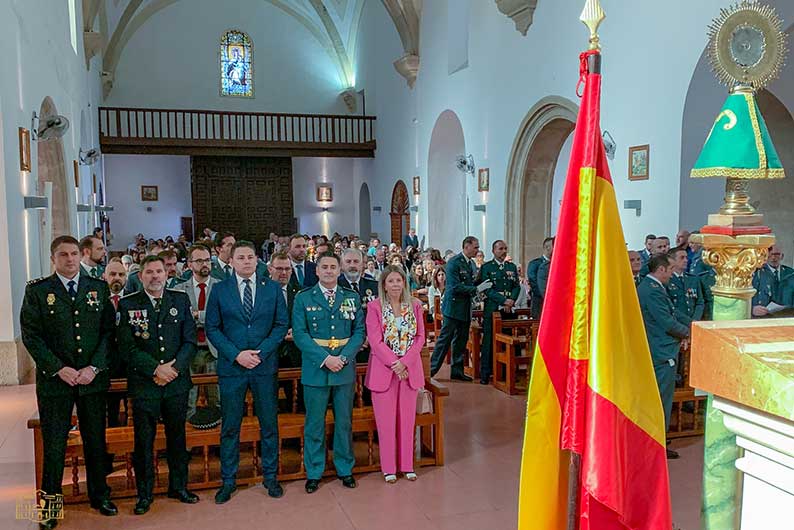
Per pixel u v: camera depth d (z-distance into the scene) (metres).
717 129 2.02
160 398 3.92
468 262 7.13
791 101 7.46
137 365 3.84
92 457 3.88
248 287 4.20
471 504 4.06
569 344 1.86
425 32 15.66
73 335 3.72
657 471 1.78
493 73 12.13
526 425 1.90
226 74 20.41
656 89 7.73
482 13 12.53
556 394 1.87
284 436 4.51
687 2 7.20
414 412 4.48
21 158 7.36
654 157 7.80
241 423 4.22
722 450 1.54
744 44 2.05
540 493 1.87
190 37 20.00
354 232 22.09
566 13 9.63
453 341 7.30
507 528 3.74
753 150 1.94
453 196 16.00
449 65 14.25
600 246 1.81
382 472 4.56
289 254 6.38
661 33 7.62
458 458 4.86
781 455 1.00
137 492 4.08
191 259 5.71
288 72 20.97
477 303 7.96
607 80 8.65
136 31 19.52
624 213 8.38
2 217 6.61
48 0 9.24
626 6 8.23
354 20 20.48
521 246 11.48
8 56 6.82
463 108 13.58
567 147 13.94
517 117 11.26
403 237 18.09
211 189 19.67
